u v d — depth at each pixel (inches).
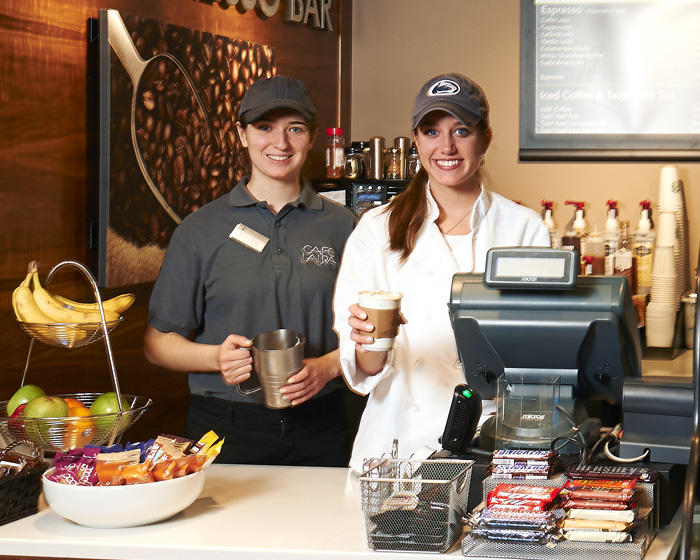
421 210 90.0
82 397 93.9
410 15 190.4
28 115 111.1
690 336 159.3
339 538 65.8
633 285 166.1
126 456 71.2
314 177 179.9
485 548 61.7
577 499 62.5
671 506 68.2
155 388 136.2
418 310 88.8
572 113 180.1
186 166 137.6
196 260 109.7
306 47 177.3
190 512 72.2
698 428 61.9
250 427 107.1
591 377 74.6
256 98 108.1
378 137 177.6
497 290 72.2
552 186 182.9
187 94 137.2
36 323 90.5
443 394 88.7
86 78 121.4
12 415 81.2
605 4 177.2
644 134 177.6
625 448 71.2
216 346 105.9
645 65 176.7
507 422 72.1
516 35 183.6
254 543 64.9
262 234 110.0
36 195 112.8
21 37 109.7
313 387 96.2
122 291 128.2
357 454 89.0
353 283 89.4
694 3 173.9
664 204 170.9
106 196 121.6
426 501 62.4
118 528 68.5
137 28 126.1
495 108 185.8
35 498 72.8
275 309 108.3
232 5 150.3
